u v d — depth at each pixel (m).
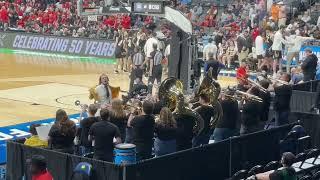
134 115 15.19
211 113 15.61
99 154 13.84
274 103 18.42
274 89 18.38
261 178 14.23
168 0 22.53
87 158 13.46
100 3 37.75
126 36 34.75
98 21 43.00
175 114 15.05
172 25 22.91
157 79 28.00
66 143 14.32
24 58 41.16
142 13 22.84
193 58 23.38
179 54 22.95
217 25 41.66
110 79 33.16
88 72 35.62
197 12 43.69
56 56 42.38
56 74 34.78
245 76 18.22
